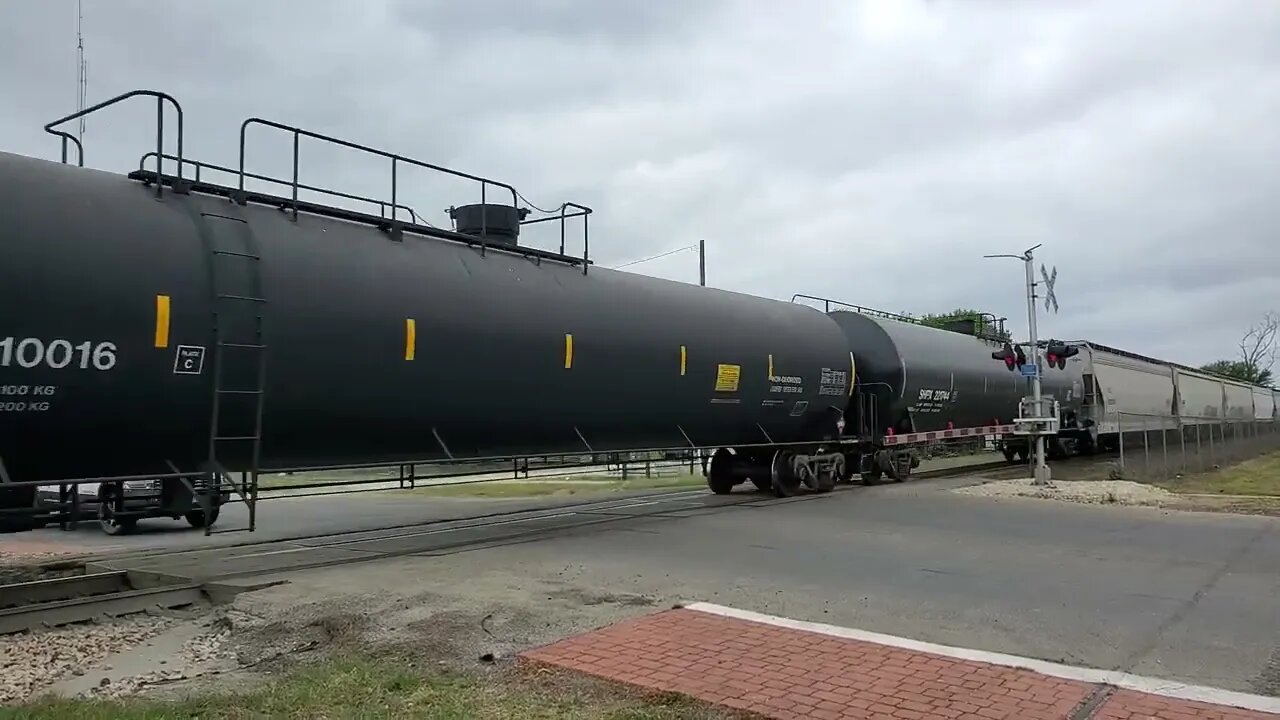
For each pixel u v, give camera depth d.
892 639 6.24
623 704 4.89
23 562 10.74
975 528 12.77
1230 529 12.63
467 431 11.07
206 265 8.34
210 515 8.80
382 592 8.04
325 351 9.18
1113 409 32.38
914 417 20.84
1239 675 5.57
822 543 11.23
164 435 8.26
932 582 8.55
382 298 9.73
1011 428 25.16
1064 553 10.40
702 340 14.45
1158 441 37.84
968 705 4.85
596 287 12.95
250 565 9.87
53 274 7.28
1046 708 4.82
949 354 22.23
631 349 12.98
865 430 19.72
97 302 7.50
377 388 9.72
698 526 13.16
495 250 11.84
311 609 7.38
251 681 5.60
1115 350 34.72
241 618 7.26
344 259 9.59
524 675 5.45
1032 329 20.53
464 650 6.05
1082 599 7.81
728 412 15.36
